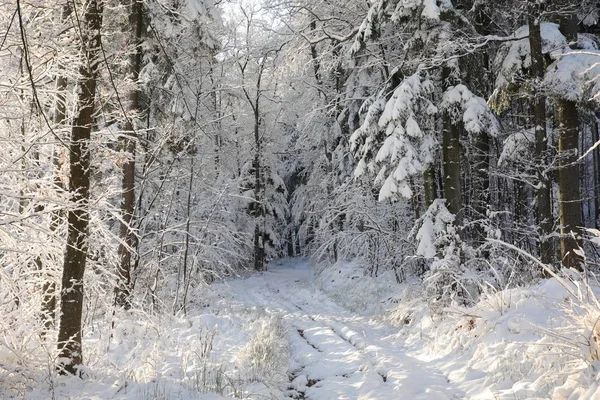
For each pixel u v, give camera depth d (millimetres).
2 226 6004
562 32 10844
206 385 6406
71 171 6797
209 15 13234
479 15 12547
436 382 6641
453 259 10703
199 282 17297
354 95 20688
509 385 5660
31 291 7066
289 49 21734
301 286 23531
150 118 15281
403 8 11398
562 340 5199
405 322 11797
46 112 8422
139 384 6082
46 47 6809
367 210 18141
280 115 32094
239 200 29422
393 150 11375
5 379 5598
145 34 13344
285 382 7289
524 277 10648
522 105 16047
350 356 8453
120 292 12031
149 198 16609
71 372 6402
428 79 11633
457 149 11695
